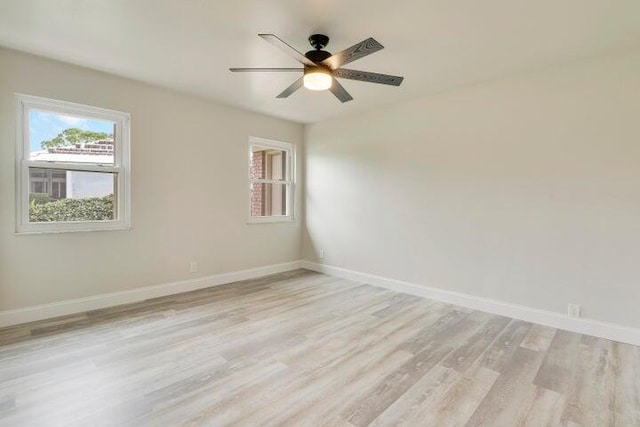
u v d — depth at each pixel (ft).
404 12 7.38
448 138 12.52
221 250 14.75
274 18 7.70
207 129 13.98
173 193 13.06
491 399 6.57
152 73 11.11
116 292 11.72
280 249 17.30
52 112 10.36
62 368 7.47
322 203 17.20
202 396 6.54
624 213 9.14
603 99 9.37
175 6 7.27
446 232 12.68
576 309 9.91
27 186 9.97
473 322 10.59
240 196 15.38
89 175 11.18
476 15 7.45
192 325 10.03
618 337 9.23
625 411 6.25
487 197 11.61
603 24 7.73
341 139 16.26
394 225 14.28
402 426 5.78
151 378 7.13
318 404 6.35
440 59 9.73
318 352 8.44
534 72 10.52
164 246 12.89
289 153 17.69
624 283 9.18
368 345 8.87
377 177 14.84
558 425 5.86
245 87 12.34
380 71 10.62
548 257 10.41
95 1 7.09
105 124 11.43
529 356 8.36
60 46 9.25
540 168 10.48
